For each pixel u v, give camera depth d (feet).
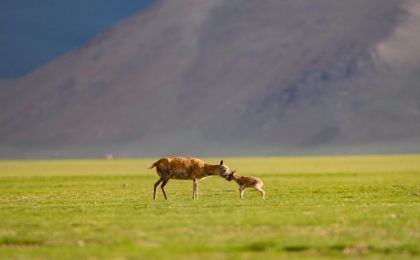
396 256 314.55
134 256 310.04
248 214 420.77
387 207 467.11
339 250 326.44
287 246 328.90
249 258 308.60
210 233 359.66
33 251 323.98
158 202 529.86
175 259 304.50
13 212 453.58
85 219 409.08
